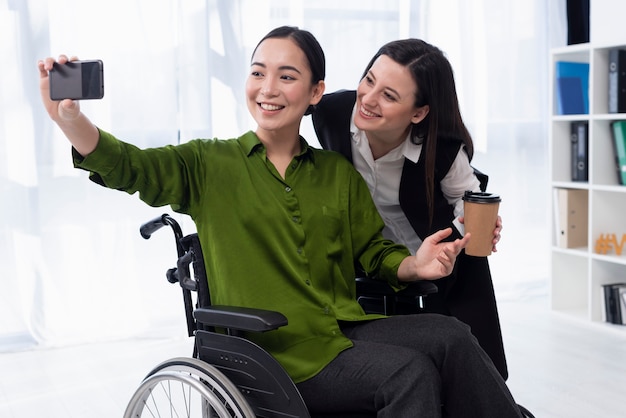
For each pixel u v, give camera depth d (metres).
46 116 3.18
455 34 3.92
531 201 4.21
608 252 3.52
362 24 3.68
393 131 1.89
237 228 1.63
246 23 3.45
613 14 3.36
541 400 2.62
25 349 3.21
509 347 3.21
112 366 3.02
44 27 3.12
